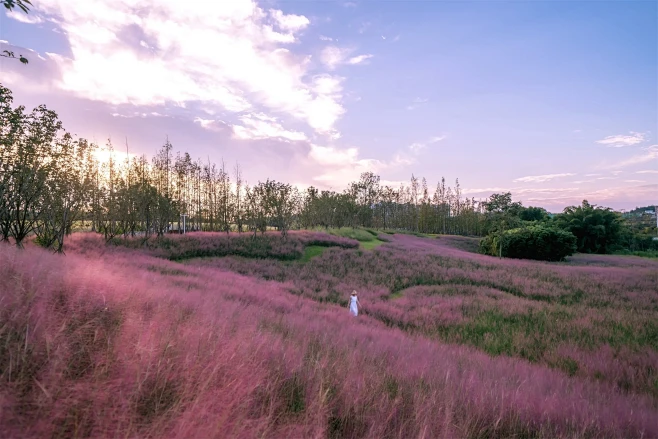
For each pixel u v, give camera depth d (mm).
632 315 14180
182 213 40688
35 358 2982
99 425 2455
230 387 3346
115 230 26109
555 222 59656
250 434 2824
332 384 4242
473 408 4531
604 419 5020
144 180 28406
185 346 3965
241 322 6277
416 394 4496
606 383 7473
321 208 54188
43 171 14352
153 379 3148
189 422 2646
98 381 2904
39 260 7023
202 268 19344
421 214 78375
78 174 17406
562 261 40938
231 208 41438
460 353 8445
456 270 25375
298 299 14367
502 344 10773
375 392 4312
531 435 4375
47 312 3875
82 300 4645
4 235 13672
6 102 9805
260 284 16969
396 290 20547
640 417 5273
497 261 33500
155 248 25594
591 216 56812
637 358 9133
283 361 4590
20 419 2316
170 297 6812
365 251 33250
